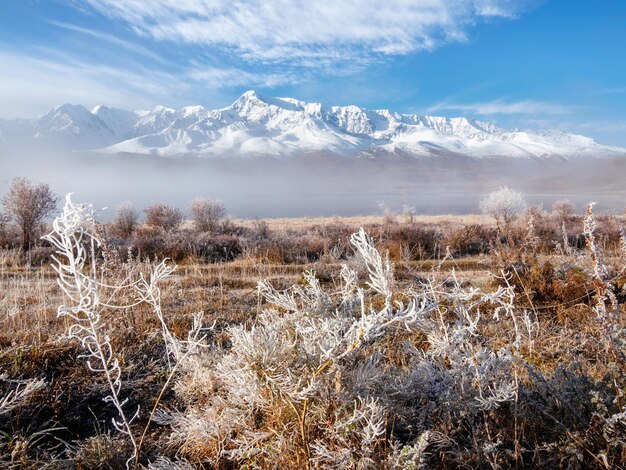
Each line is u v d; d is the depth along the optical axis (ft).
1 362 13.43
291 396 7.04
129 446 9.73
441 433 7.64
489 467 7.37
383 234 44.96
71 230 5.80
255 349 7.27
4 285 26.71
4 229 52.44
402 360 11.44
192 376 11.37
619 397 7.30
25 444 9.27
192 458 8.80
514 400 8.27
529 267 20.61
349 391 7.70
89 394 12.23
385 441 7.54
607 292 7.78
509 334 14.58
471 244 43.21
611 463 6.81
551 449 7.50
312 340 7.80
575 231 44.60
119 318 16.39
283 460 7.12
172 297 22.41
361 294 6.10
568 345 13.25
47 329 16.57
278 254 39.14
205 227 66.03
